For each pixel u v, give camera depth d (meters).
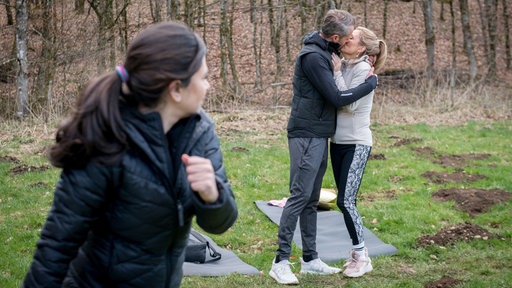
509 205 6.82
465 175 8.24
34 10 12.55
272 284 4.66
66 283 1.97
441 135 11.10
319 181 4.67
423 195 7.35
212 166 1.92
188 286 4.55
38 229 5.97
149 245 1.93
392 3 24.56
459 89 14.57
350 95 4.25
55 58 12.16
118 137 1.79
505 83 17.92
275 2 20.80
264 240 5.84
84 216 1.84
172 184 1.89
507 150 9.98
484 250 5.48
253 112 12.39
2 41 16.30
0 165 8.36
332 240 5.75
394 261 5.23
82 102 1.82
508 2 26.56
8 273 4.81
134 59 1.82
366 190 7.64
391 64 20.11
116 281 1.96
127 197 1.85
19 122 11.15
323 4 14.12
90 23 13.26
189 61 1.83
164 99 1.87
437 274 4.93
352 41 4.43
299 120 4.44
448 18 24.66
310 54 4.28
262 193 7.42
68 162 1.81
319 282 4.70
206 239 5.54
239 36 20.22
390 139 10.74
